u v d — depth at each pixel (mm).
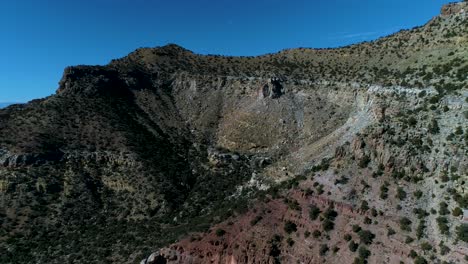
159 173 124750
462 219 66375
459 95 84875
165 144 141500
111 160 128750
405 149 78438
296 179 89125
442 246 64812
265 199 87938
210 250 81312
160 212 111750
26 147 124438
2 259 98125
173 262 83375
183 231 93250
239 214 87375
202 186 121812
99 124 141500
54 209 112875
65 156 127312
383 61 131375
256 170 121500
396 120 85625
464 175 71188
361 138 84688
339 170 83375
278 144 130500
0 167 120688
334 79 138500
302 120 134125
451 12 126500
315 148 110562
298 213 80062
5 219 108500
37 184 117688
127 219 110938
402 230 69438
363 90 122875
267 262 75375
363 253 68875
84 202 116062
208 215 99062
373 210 73562
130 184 121250
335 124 123875
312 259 72500
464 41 109188
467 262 61500
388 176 77625
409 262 65500
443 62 105312
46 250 100625
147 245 95312
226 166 128500
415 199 72625
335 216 76375
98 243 101125
